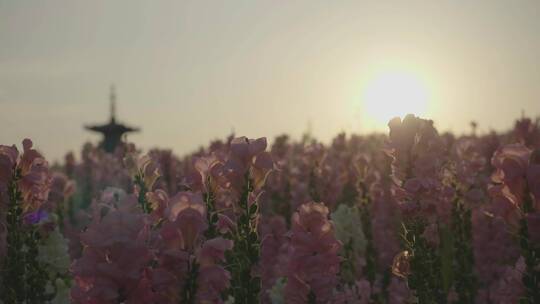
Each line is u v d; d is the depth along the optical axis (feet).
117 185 11.82
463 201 5.34
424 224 3.88
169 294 2.54
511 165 3.04
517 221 3.09
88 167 14.83
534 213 3.00
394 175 3.98
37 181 4.00
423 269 3.90
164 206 2.91
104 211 2.75
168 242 2.63
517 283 3.47
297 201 7.48
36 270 4.22
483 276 6.27
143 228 2.55
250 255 3.31
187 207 2.64
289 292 3.39
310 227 3.42
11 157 3.94
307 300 3.36
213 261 2.63
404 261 4.01
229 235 3.54
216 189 3.40
